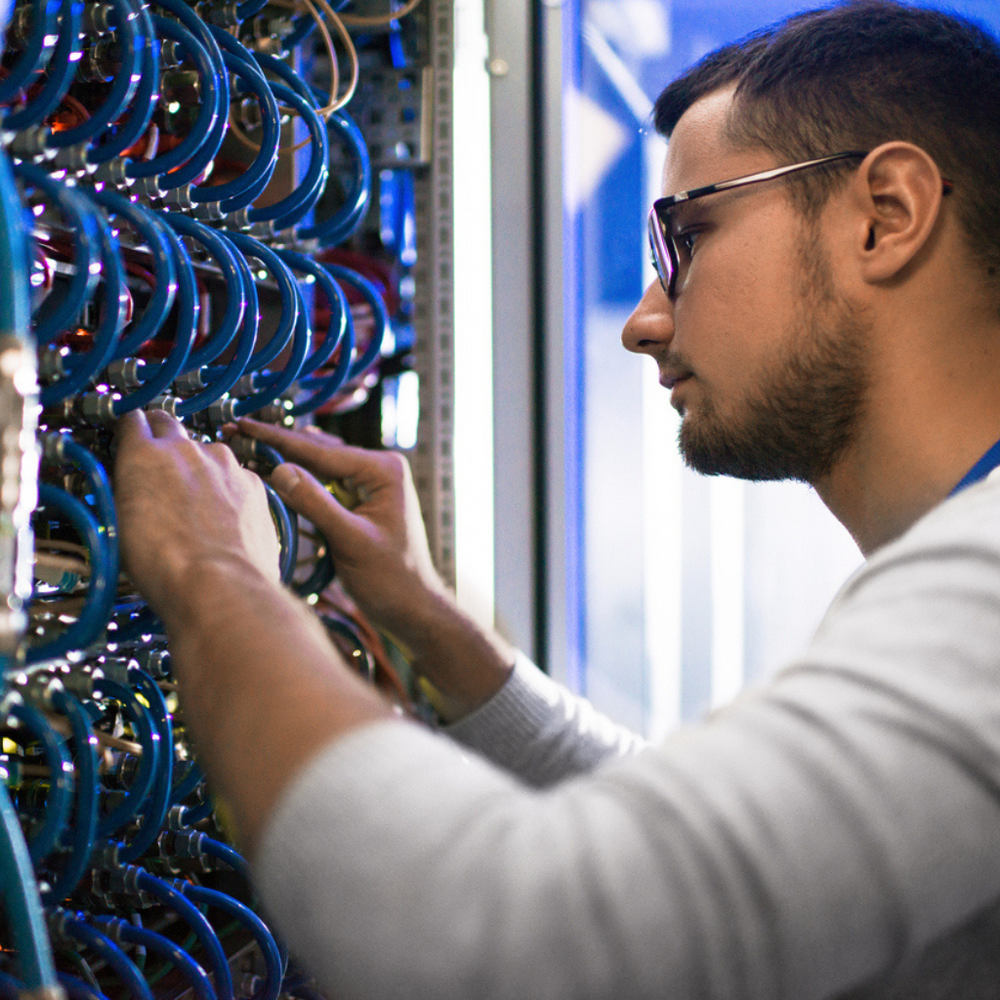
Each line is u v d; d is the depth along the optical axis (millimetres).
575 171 1398
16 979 513
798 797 374
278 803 407
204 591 514
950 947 468
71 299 528
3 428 379
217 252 687
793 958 366
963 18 654
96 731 735
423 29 1157
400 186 1227
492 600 1318
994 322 604
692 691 2365
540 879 376
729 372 652
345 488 928
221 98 683
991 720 383
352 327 913
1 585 387
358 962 384
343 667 475
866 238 607
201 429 787
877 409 621
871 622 421
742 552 2412
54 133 609
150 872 761
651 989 368
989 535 421
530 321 1334
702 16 2119
